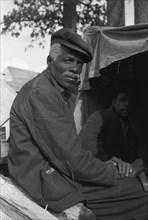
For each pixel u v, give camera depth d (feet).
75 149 7.82
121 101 12.25
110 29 12.04
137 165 9.50
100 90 14.19
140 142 16.49
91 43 12.76
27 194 7.84
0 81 12.67
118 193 8.71
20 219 6.93
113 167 8.73
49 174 7.77
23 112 7.88
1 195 7.51
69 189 7.84
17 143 7.97
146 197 8.93
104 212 8.62
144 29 11.12
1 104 11.33
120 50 11.59
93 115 12.07
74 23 27.58
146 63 14.16
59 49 8.13
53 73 8.17
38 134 7.77
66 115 8.14
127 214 8.75
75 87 8.48
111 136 11.98
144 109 16.43
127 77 14.35
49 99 7.79
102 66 12.10
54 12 32.32
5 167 9.64
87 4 32.19
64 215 7.63
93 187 8.55
